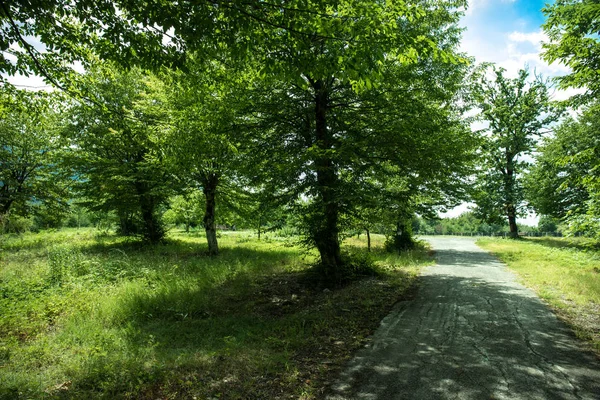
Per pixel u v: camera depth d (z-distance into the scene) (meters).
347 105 9.90
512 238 31.89
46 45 5.23
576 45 8.25
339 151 8.19
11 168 20.86
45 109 8.01
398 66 8.90
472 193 11.88
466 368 4.34
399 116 9.23
